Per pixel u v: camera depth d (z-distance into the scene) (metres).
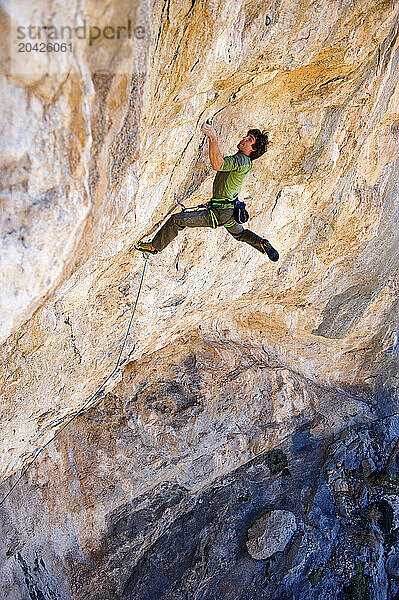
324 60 6.12
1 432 6.69
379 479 15.01
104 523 11.92
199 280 8.21
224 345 12.35
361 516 14.61
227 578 13.05
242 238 5.68
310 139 7.12
